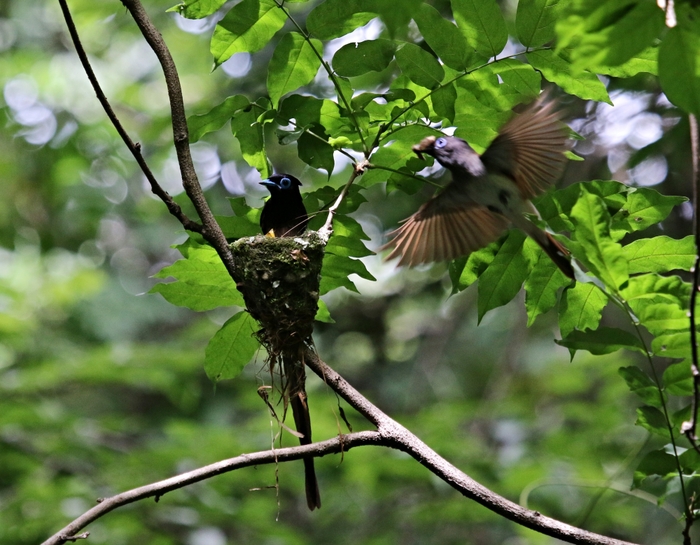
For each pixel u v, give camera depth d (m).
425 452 5.65
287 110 6.44
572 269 5.66
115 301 19.52
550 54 5.91
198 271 6.68
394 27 3.50
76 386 15.19
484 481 13.47
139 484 12.75
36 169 20.75
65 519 11.93
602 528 13.91
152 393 19.11
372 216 16.89
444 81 6.18
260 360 15.69
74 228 20.94
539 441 15.87
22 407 13.53
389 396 18.08
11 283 17.52
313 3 13.52
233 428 15.28
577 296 6.32
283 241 6.52
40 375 14.33
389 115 6.46
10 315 15.23
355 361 19.06
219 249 6.20
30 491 12.22
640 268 5.98
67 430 13.70
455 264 6.59
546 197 6.04
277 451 5.59
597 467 13.77
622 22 3.61
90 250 21.70
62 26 21.80
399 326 19.81
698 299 5.04
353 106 6.14
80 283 17.06
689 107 3.69
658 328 5.31
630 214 6.06
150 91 21.75
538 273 6.37
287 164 17.84
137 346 16.31
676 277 5.04
